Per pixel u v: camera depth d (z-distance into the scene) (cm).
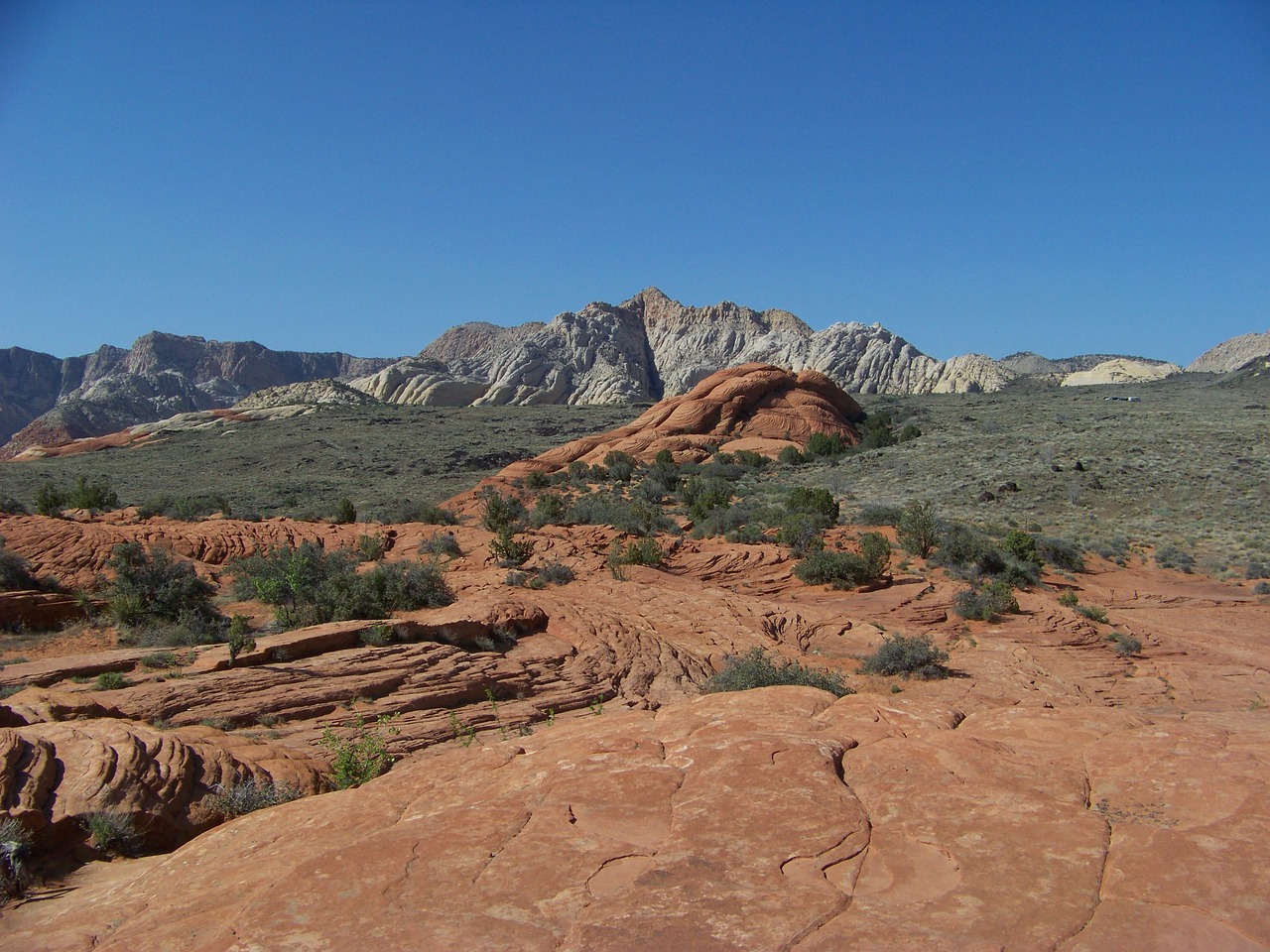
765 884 413
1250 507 4506
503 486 5575
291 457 7831
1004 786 521
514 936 380
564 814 502
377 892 424
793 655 2067
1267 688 2002
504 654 1769
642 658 1869
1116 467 5284
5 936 529
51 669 1359
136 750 886
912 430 7238
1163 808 479
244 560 2581
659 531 3709
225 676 1359
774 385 7681
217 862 533
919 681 1916
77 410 18350
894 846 455
